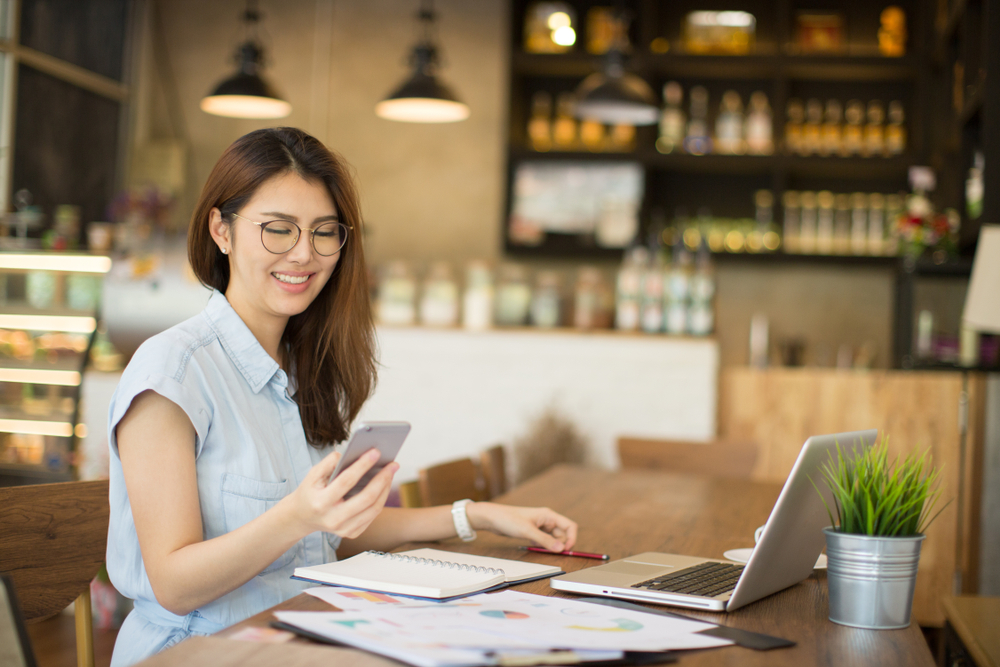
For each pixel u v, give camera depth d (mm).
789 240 4684
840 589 1078
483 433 4074
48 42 4684
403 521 1494
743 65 4562
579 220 4863
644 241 4723
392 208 5156
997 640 1320
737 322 4840
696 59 4598
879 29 4691
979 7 3484
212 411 1217
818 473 1108
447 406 4098
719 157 4566
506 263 5047
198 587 1051
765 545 1083
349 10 5230
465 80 5113
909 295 3811
